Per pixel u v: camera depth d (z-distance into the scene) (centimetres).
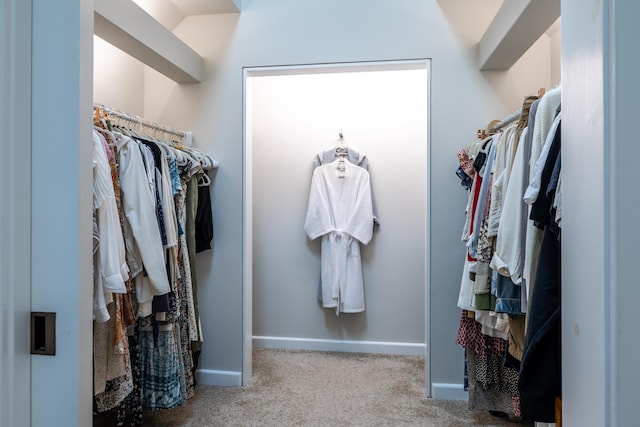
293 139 298
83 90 59
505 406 183
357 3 216
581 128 52
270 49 223
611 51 44
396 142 289
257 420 186
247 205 229
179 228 192
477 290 149
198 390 218
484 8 209
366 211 281
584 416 51
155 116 233
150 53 182
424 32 212
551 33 205
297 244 297
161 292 149
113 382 141
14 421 56
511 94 208
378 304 289
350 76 293
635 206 42
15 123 56
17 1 56
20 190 56
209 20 228
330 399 208
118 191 140
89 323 61
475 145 185
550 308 78
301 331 296
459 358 209
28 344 58
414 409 197
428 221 212
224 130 227
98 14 144
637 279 42
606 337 44
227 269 227
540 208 85
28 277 58
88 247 61
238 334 226
